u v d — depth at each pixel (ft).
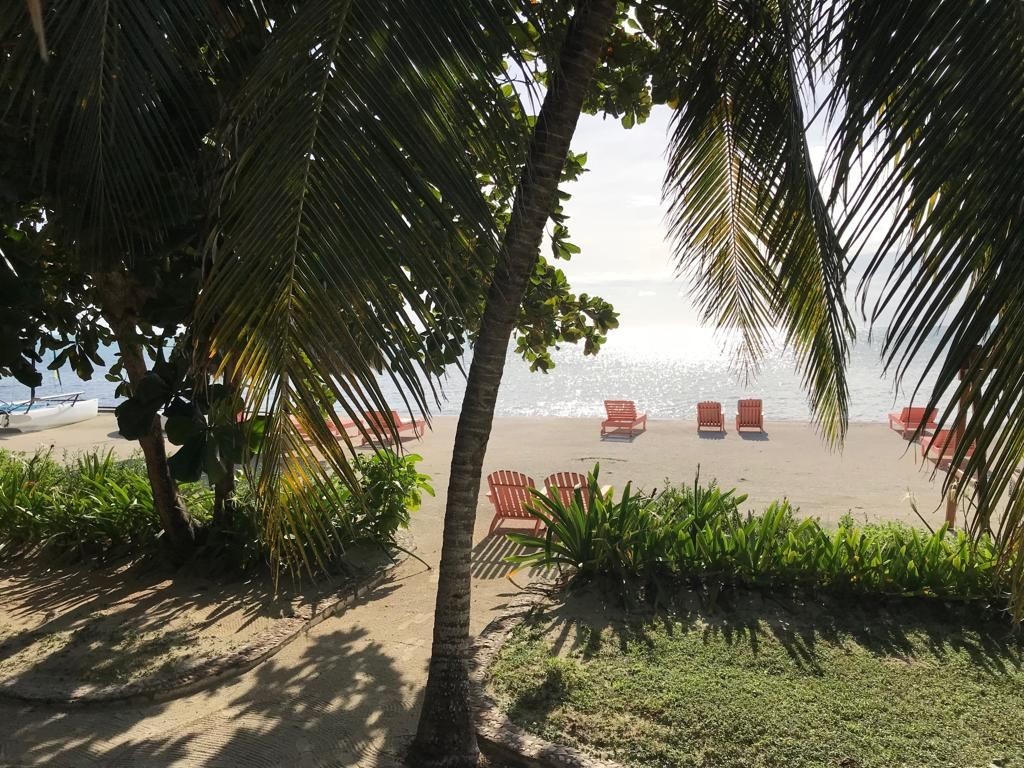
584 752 13.51
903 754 13.29
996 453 6.68
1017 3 7.07
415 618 21.71
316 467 8.07
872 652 17.40
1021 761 13.07
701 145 17.31
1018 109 6.91
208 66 12.30
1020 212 6.66
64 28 9.32
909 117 7.50
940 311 6.88
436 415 75.05
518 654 17.49
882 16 8.04
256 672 18.04
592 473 23.66
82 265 13.65
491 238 7.98
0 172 12.47
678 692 15.48
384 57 7.80
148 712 16.06
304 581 23.81
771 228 16.49
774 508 23.27
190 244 14.33
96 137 10.24
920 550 20.92
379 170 7.66
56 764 13.93
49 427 65.67
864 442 52.70
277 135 7.77
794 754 13.30
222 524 25.05
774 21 13.51
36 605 22.15
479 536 30.78
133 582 24.00
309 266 7.61
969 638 18.08
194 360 8.61
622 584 20.77
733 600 20.07
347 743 14.71
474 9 8.02
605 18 10.76
